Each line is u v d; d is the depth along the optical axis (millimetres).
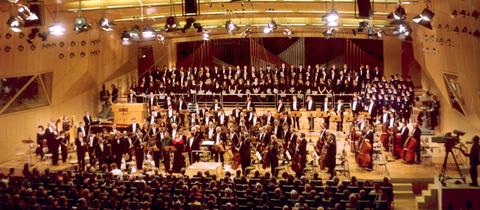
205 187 20984
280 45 41250
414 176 24281
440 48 26844
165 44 41656
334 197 19141
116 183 20922
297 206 17500
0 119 29250
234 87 36938
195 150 27562
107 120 35969
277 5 30656
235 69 41156
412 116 34406
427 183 23891
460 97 25438
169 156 27000
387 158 27672
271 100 37125
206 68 38125
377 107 33375
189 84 37281
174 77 37656
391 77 36156
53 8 29125
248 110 31922
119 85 40188
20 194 19531
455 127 28516
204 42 41906
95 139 27812
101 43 35594
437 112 31875
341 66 40750
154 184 20578
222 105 36625
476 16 19812
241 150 26062
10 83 29469
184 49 42406
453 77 25500
